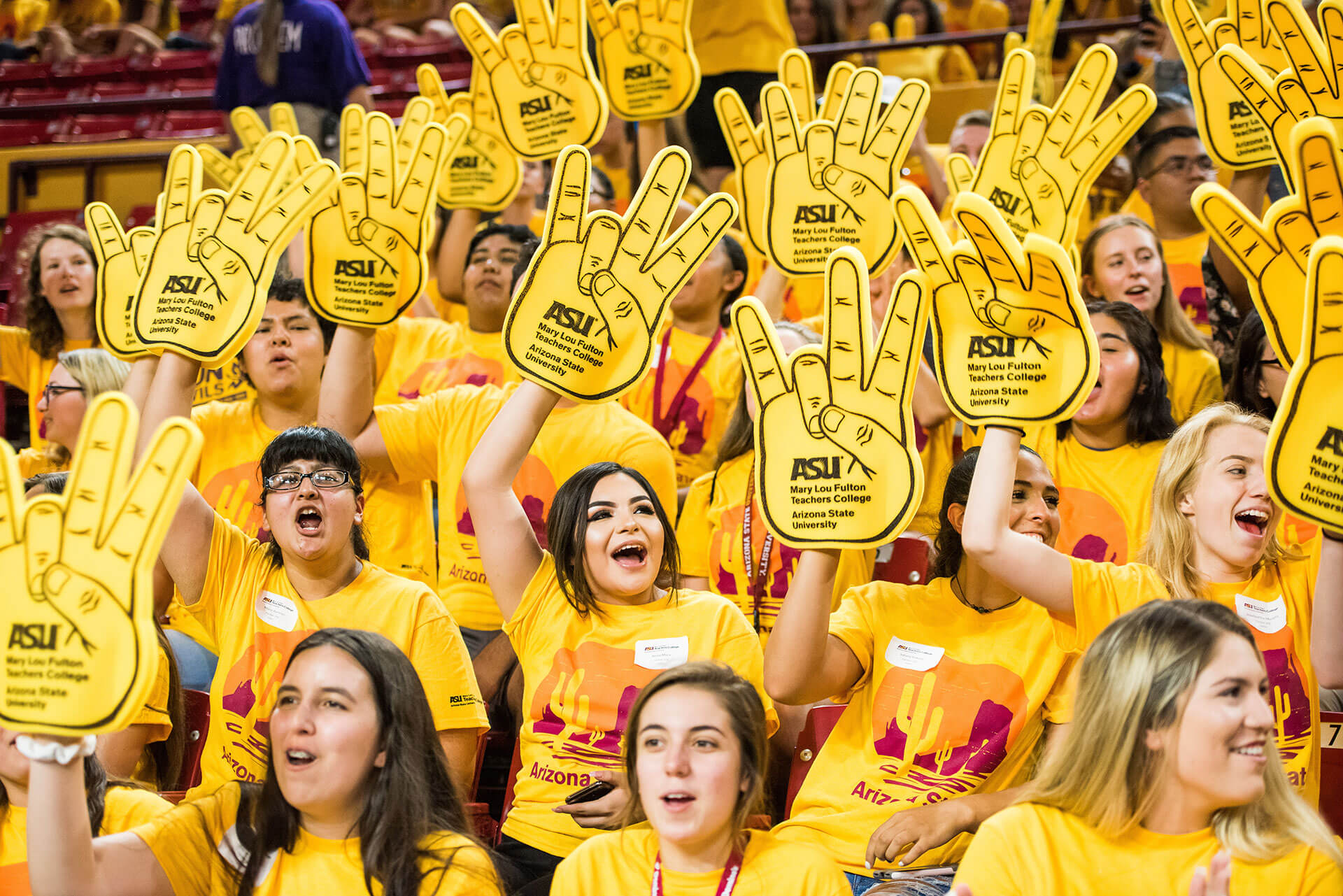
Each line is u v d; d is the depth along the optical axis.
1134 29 6.67
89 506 1.73
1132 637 1.88
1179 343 3.79
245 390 4.21
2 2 10.16
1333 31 2.43
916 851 2.29
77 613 1.71
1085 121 2.98
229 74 5.68
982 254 2.06
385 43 8.96
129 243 2.52
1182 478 2.44
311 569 2.70
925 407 3.59
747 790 2.03
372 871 2.00
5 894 2.09
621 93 3.64
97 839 1.98
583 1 3.50
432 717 2.15
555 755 2.59
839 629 2.54
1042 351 2.08
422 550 3.52
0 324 5.90
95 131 7.93
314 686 2.05
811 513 2.17
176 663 2.73
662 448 3.39
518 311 2.43
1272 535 2.46
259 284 2.39
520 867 2.50
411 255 3.04
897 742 2.46
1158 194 4.36
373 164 3.03
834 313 2.16
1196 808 1.84
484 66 3.60
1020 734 2.43
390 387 4.19
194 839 2.08
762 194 3.23
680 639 2.63
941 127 6.80
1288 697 2.33
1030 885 1.87
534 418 2.54
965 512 2.36
